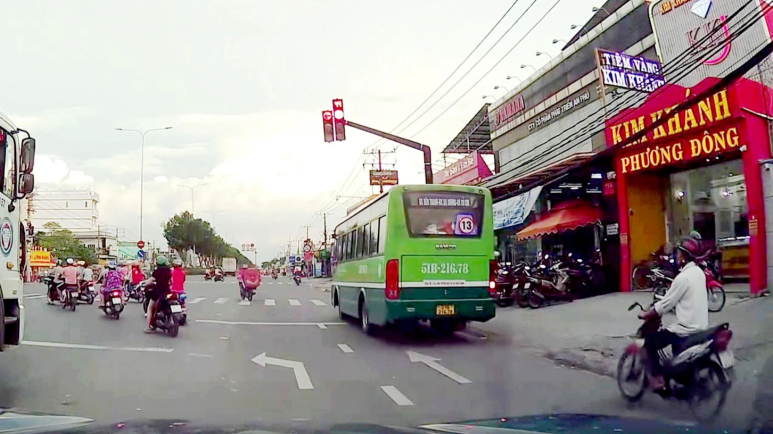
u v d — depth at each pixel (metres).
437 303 12.81
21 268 8.75
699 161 16.52
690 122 15.57
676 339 6.90
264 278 76.62
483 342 12.94
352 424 2.85
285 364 10.29
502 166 27.64
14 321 8.38
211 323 16.98
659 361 7.02
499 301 18.80
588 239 21.08
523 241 25.38
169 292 13.86
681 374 6.83
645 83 17.42
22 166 8.47
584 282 18.94
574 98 22.39
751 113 14.27
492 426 2.93
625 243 18.33
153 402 7.37
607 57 17.22
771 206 13.88
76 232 95.50
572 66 22.48
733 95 14.35
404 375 9.28
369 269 14.38
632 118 17.47
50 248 70.25
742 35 14.76
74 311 19.23
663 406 6.99
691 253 7.07
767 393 7.18
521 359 10.73
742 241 15.98
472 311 12.98
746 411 6.54
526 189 19.91
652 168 17.44
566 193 21.55
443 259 12.95
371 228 14.45
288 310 21.62
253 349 12.05
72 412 6.77
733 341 10.13
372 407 7.14
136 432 2.53
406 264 12.79
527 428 2.90
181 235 81.62
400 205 12.94
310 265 78.81
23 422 2.85
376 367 10.02
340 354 11.45
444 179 33.47
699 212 17.38
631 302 16.38
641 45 19.39
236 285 43.91
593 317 14.70
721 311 12.70
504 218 22.75
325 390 8.16
